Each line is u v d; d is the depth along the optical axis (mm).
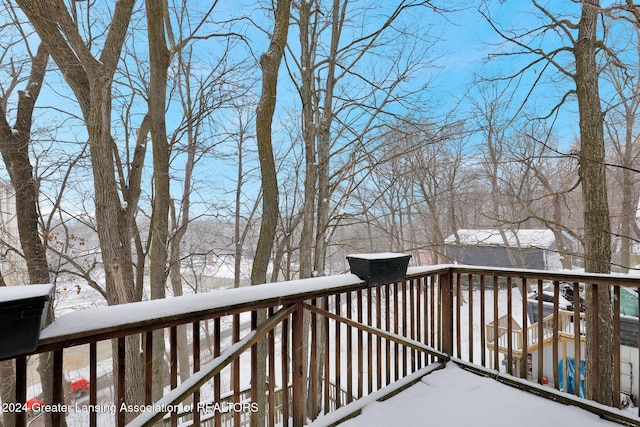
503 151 10078
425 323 2895
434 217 11539
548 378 7789
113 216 4387
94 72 3928
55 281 5875
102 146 4266
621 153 9875
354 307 10180
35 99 6090
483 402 2307
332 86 6141
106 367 9000
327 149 6168
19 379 1127
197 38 5367
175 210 8461
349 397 2240
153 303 1447
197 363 1571
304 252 5895
